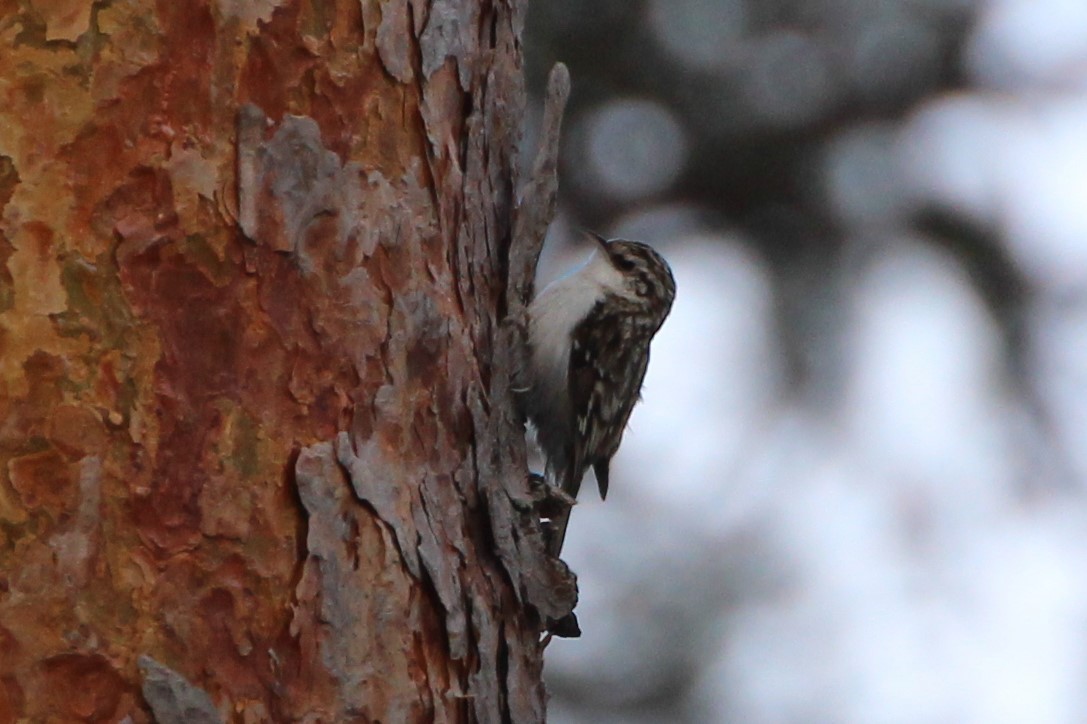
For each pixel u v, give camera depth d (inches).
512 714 251.1
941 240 617.9
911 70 617.0
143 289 207.6
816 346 601.3
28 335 201.0
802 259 614.9
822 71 616.4
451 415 246.2
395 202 236.7
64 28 205.6
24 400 200.2
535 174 280.8
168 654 204.4
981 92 617.6
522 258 278.4
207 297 212.5
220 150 214.8
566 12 603.5
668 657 570.9
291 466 216.4
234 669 209.0
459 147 259.1
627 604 578.6
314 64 225.6
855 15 615.5
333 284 225.0
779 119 616.1
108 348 205.0
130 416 205.3
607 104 613.3
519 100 282.5
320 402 221.3
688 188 622.5
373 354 228.5
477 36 265.9
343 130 229.6
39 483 199.9
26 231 202.4
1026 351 612.4
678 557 581.0
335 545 219.3
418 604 230.2
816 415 595.8
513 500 259.9
